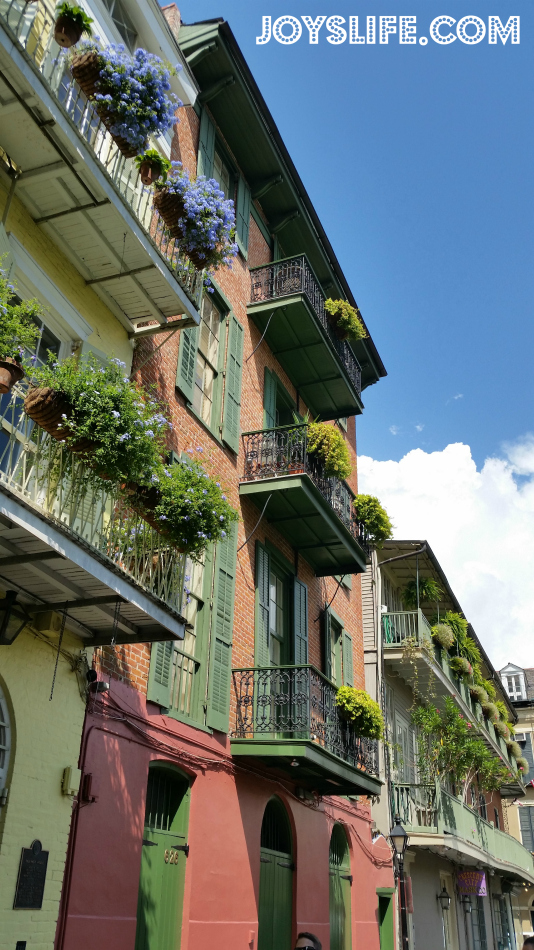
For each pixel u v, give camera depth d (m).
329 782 12.80
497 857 24.41
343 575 15.79
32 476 6.73
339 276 18.23
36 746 7.17
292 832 12.36
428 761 19.11
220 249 9.73
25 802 6.92
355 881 14.85
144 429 6.85
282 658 13.44
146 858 8.80
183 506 7.71
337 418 17.25
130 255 8.52
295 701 11.02
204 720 10.31
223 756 10.55
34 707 7.23
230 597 11.52
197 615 10.84
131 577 7.03
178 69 11.26
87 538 6.95
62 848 7.25
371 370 20.50
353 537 14.55
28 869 6.79
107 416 6.53
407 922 17.53
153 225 9.54
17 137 7.36
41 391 6.32
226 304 13.20
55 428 6.44
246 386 13.65
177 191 9.12
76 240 8.38
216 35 12.89
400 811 17.69
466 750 19.33
